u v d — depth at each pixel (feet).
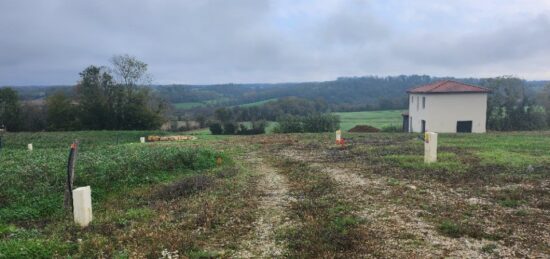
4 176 45.37
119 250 25.67
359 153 69.82
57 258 24.11
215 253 25.20
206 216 32.91
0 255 23.16
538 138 89.20
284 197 39.99
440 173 47.96
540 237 26.66
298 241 26.76
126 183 48.39
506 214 31.86
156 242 26.81
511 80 167.22
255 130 173.58
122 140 132.98
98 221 32.17
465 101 131.23
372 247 25.35
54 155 63.67
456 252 24.44
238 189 44.11
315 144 88.58
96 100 188.44
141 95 194.49
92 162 53.26
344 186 43.19
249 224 31.24
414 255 24.04
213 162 63.82
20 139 124.67
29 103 212.02
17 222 34.76
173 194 43.11
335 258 23.72
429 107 131.03
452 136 98.84
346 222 30.14
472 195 37.93
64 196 38.68
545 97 188.55
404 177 46.80
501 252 24.29
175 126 205.05
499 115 166.91
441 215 31.78
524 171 48.21
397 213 32.53
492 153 61.77
